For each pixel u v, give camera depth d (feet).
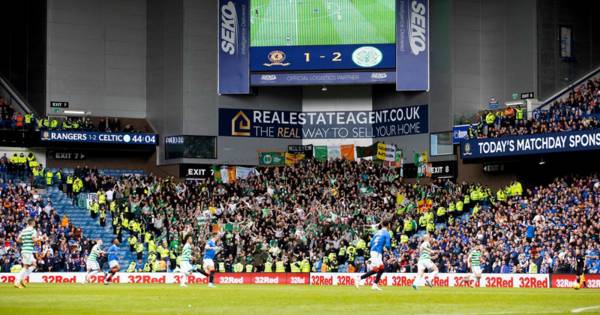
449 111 303.27
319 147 323.78
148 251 280.92
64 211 295.89
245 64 318.65
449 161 301.63
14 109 328.49
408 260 256.73
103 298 145.07
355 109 330.95
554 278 216.13
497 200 272.31
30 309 121.08
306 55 314.55
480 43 307.17
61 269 268.62
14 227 273.33
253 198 293.02
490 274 224.12
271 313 112.78
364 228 271.90
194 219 285.64
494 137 275.18
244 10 318.65
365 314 111.45
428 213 273.33
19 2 328.70
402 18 309.83
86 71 327.88
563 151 257.96
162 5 327.67
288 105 332.19
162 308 122.11
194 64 320.70
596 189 248.93
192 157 319.88
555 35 295.89
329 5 312.50
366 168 302.04
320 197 291.17
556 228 236.02
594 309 120.88
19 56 328.49
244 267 266.36
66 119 318.04
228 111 323.98
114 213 291.99
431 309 119.96
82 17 327.88
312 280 251.60
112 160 326.65
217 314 111.45
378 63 311.27
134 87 333.42
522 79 296.30
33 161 303.68
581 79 298.56
